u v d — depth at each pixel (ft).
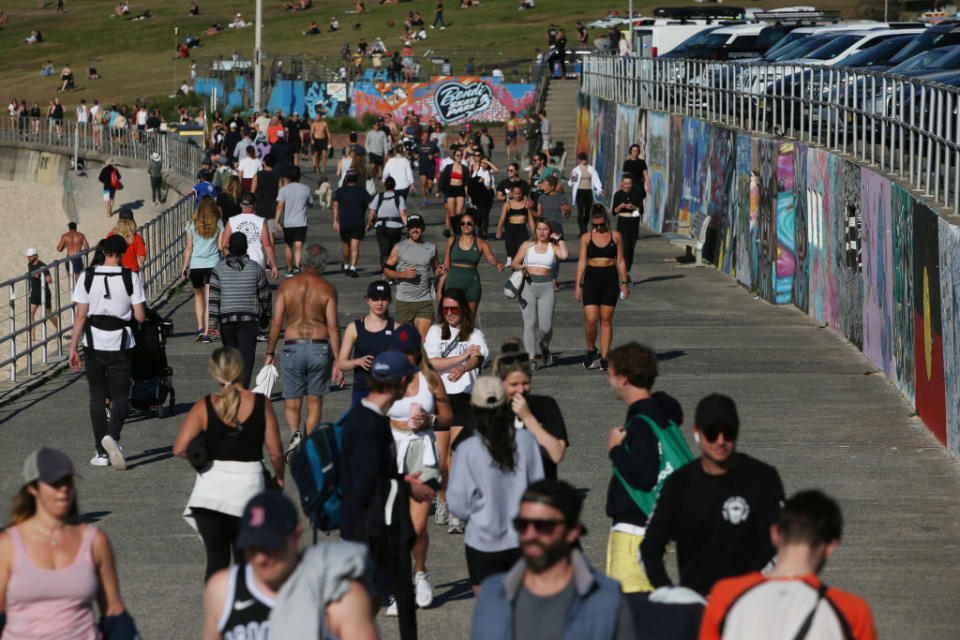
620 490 56.18
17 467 102.37
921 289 119.03
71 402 127.95
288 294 102.32
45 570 46.60
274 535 39.14
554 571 40.34
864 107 160.66
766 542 48.62
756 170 203.10
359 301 188.85
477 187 237.04
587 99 392.06
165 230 225.76
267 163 220.02
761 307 189.67
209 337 160.25
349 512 59.88
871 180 145.89
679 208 270.05
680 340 161.89
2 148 610.65
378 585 59.72
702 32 318.04
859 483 97.76
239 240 116.98
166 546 83.25
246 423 63.57
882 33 232.94
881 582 76.02
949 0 540.11
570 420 118.83
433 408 73.87
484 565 58.13
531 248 139.44
